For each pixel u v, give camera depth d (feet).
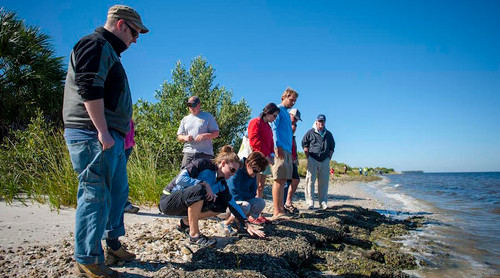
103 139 7.30
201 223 15.21
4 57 31.32
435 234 18.10
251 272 8.79
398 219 23.12
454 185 72.49
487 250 14.88
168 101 33.14
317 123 22.56
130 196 19.04
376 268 11.37
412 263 12.86
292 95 18.40
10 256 9.36
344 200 33.22
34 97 30.30
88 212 7.57
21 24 33.55
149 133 29.76
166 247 11.00
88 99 7.13
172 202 11.43
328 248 13.61
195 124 17.53
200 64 36.01
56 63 33.65
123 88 8.14
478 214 25.58
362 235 16.87
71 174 17.58
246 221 12.26
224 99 36.09
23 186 18.74
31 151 20.24
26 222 13.21
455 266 12.72
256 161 14.24
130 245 11.07
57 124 31.27
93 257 7.62
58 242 10.89
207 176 11.94
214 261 9.73
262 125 17.20
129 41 8.44
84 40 7.41
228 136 35.76
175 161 28.07
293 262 11.00
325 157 22.41
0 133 28.86
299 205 24.63
